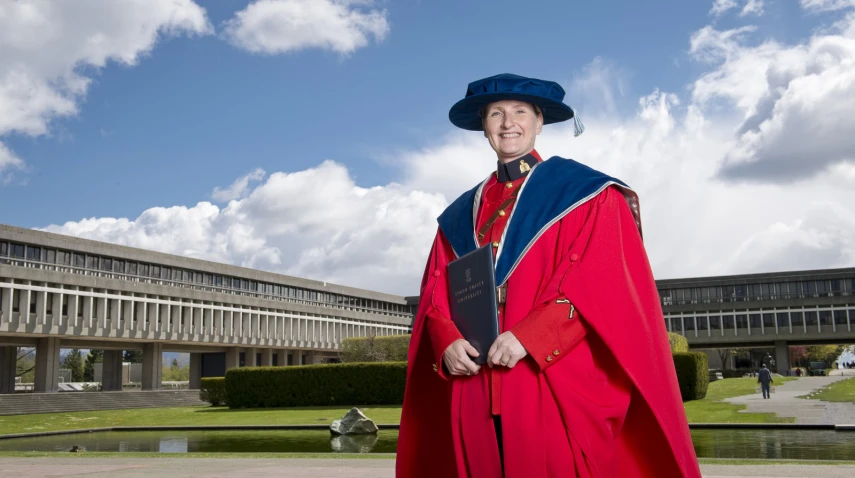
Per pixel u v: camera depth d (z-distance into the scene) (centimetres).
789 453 1315
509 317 254
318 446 1752
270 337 7175
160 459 1166
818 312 7494
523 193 272
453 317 266
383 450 1609
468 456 251
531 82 288
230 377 3844
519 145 288
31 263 5175
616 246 251
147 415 3488
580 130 303
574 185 262
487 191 293
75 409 4450
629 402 244
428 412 288
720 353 9619
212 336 6494
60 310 5147
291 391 3709
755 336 7656
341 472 914
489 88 291
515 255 259
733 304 7775
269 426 2488
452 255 295
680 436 237
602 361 247
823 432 1750
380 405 3491
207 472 929
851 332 7344
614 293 243
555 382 236
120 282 5647
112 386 6131
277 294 7538
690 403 2869
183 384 8662
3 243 5034
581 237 252
